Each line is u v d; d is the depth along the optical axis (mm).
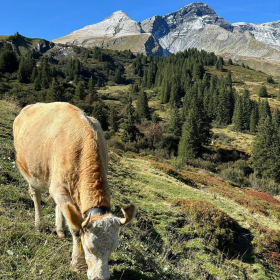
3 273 3828
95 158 4051
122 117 80562
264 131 55781
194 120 57969
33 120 5129
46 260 4355
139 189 12789
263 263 9531
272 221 14375
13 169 8055
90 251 3299
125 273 5145
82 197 3811
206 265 7969
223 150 63625
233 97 117188
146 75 192125
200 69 177375
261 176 52781
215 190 18594
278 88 160750
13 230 4773
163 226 9094
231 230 10250
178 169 27719
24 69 99500
